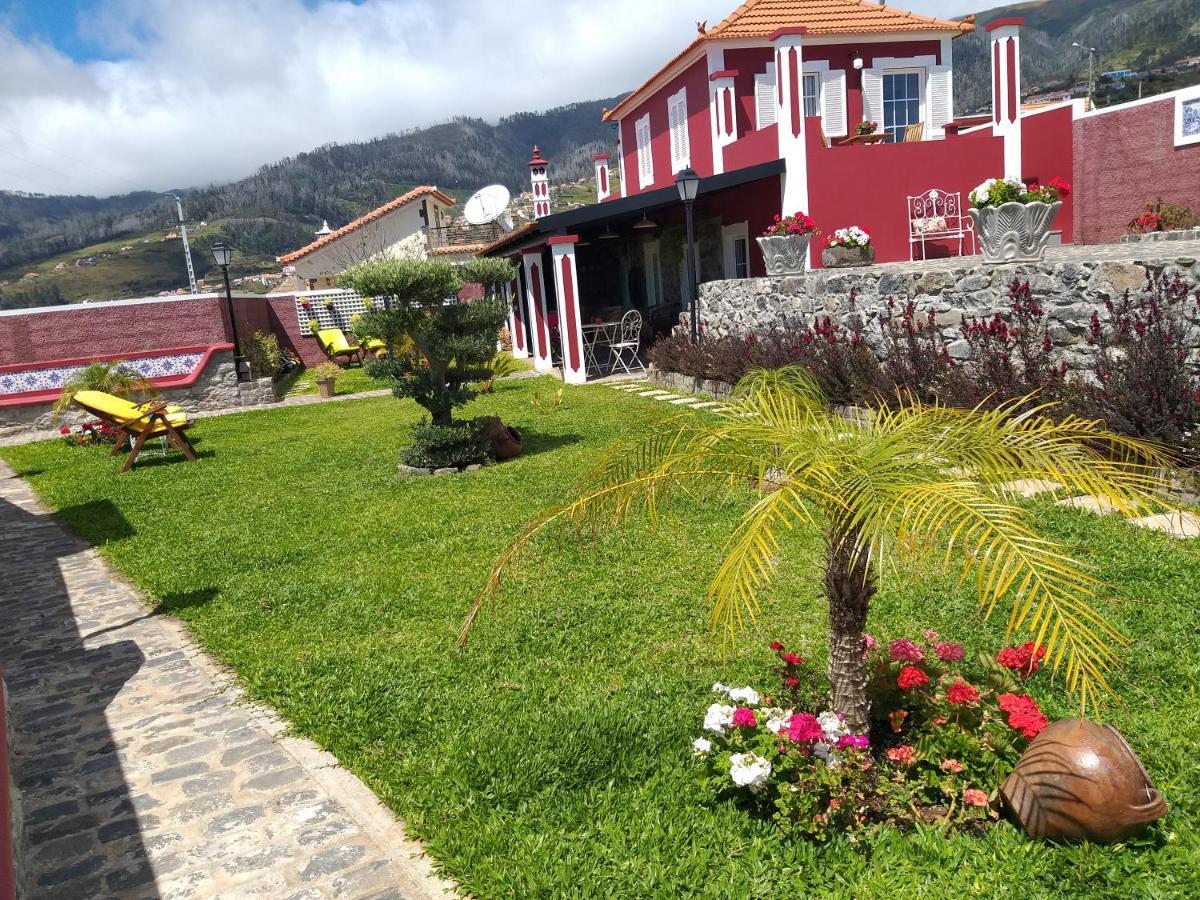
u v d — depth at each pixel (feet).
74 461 39.83
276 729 12.86
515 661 14.38
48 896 9.35
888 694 10.69
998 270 24.90
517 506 24.23
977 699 9.73
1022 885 8.21
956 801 9.53
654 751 11.21
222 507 27.68
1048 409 21.27
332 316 83.10
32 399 51.90
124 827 10.56
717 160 54.13
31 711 14.08
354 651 15.34
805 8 56.34
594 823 9.82
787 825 9.25
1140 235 40.22
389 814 10.46
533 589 17.60
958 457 9.18
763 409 10.55
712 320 44.98
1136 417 18.88
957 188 46.88
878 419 10.20
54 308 58.49
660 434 10.85
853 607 9.69
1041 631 7.20
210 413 54.13
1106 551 16.20
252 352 66.08
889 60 55.88
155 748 12.53
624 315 57.72
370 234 119.44
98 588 20.67
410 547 21.35
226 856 9.84
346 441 38.70
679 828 9.51
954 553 9.14
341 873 9.39
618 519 10.36
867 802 9.51
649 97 66.95
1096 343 21.67
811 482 8.80
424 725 12.45
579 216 47.91
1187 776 9.60
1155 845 8.59
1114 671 11.85
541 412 40.52
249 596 18.74
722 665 13.28
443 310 30.07
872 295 30.32
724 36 53.47
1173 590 14.39
